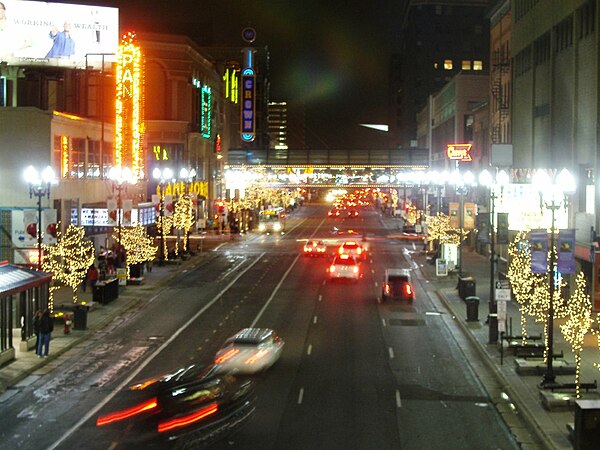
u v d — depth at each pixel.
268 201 165.00
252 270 64.88
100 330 38.34
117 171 58.06
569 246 29.28
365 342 35.31
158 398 20.17
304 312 43.62
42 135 51.94
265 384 27.31
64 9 75.38
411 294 47.06
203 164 115.00
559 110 49.91
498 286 31.44
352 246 72.88
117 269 51.66
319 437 21.33
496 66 70.69
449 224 64.06
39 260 36.22
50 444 20.47
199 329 38.38
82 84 76.06
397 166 129.12
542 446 20.95
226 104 136.50
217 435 20.67
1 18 74.25
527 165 58.62
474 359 32.03
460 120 99.69
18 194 51.03
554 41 50.88
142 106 80.25
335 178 153.50
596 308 35.34
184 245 76.62
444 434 21.89
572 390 25.50
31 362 30.47
